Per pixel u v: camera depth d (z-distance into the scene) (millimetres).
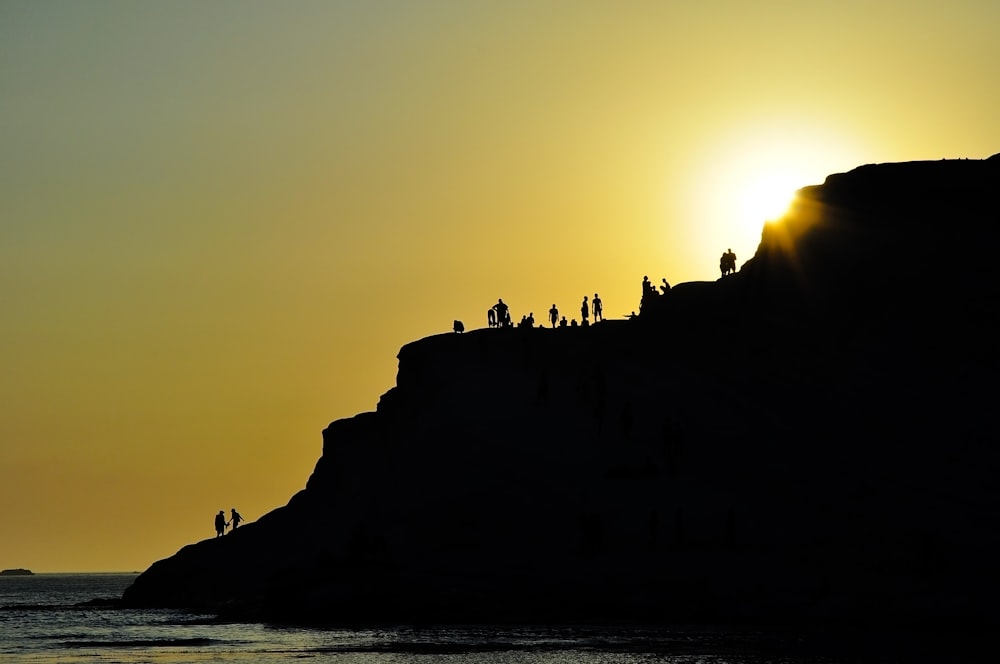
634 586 196125
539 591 199375
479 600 199125
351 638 183500
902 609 180125
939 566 194375
